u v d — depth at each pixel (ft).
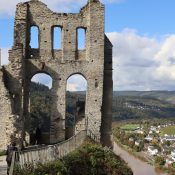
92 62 181.16
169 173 448.24
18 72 166.30
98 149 150.51
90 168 134.31
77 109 184.75
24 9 178.50
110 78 186.91
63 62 181.16
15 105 165.37
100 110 179.63
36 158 106.73
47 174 102.68
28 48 182.39
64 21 183.73
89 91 180.24
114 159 151.02
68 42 183.42
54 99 179.63
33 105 308.19
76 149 142.82
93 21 181.88
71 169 122.21
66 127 185.57
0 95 155.02
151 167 485.97
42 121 291.17
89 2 182.19
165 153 631.56
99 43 181.57
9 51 166.81
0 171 100.58
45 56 182.19
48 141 183.83
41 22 183.21
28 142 174.70
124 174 149.07
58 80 180.55
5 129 153.28
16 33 176.86
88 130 178.09
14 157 90.84
